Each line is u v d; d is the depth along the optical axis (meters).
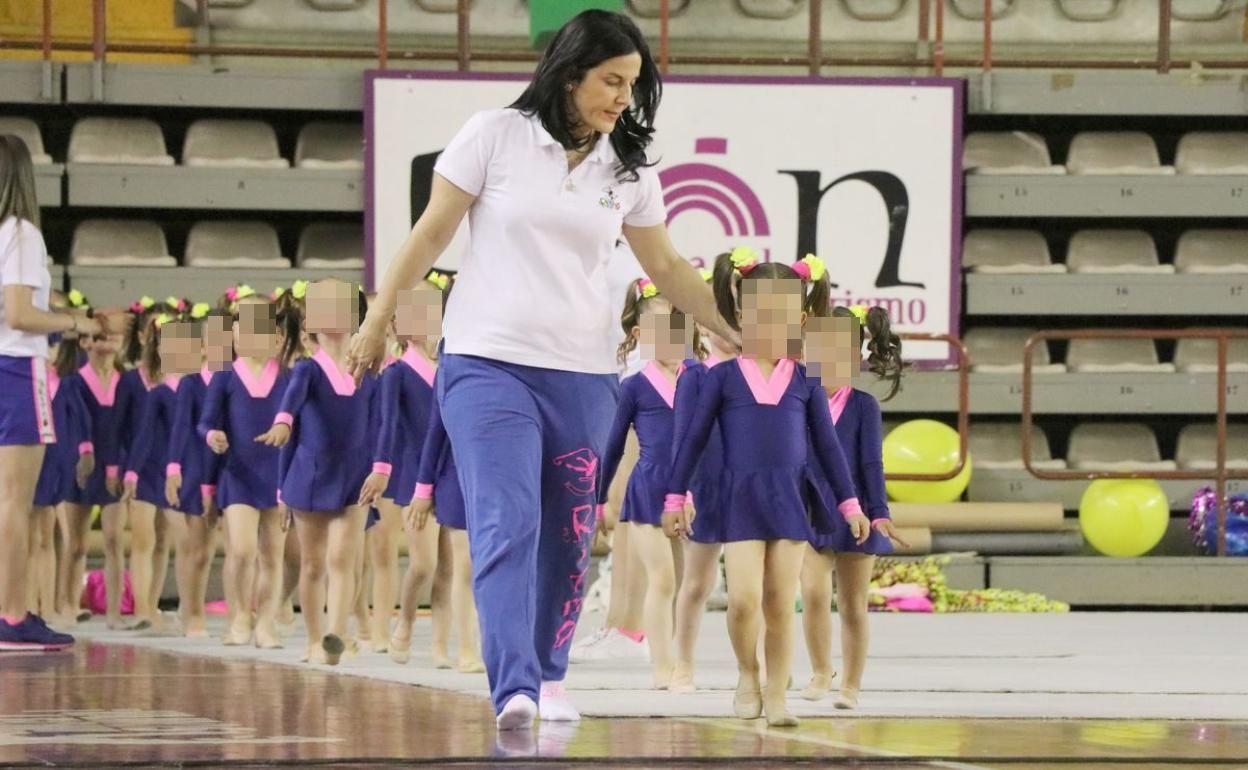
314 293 13.88
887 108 24.19
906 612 21.38
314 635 14.20
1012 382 24.83
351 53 24.66
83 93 24.48
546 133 8.42
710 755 7.50
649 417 12.82
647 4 27.12
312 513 14.07
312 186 24.69
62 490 18.58
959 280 24.33
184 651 15.20
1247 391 24.94
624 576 14.79
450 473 13.20
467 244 8.59
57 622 19.36
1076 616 20.56
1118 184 25.11
